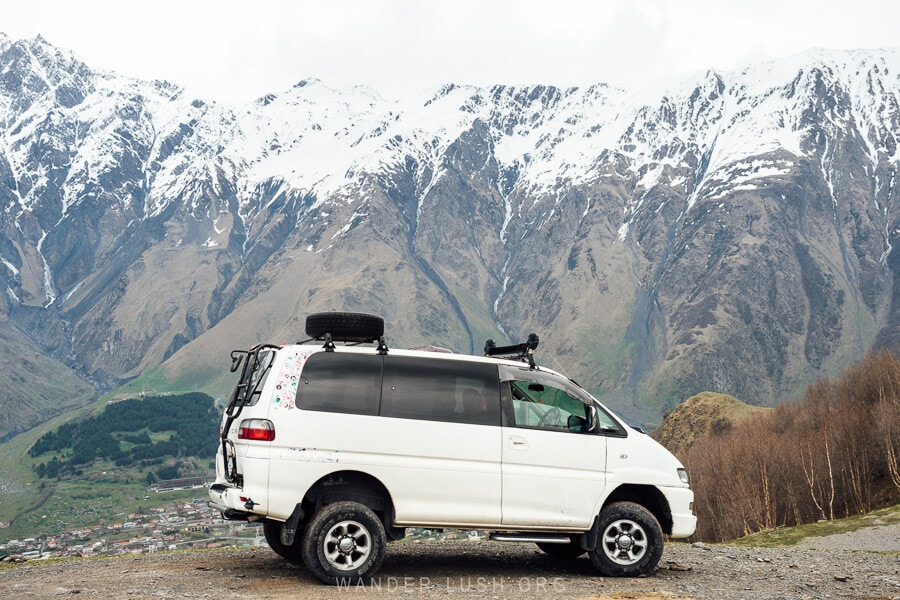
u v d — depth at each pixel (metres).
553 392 12.53
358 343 12.17
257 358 12.06
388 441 11.50
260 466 11.03
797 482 88.25
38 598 9.97
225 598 9.98
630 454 12.61
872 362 109.38
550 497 12.08
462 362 12.13
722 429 156.88
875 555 17.28
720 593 11.07
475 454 11.81
